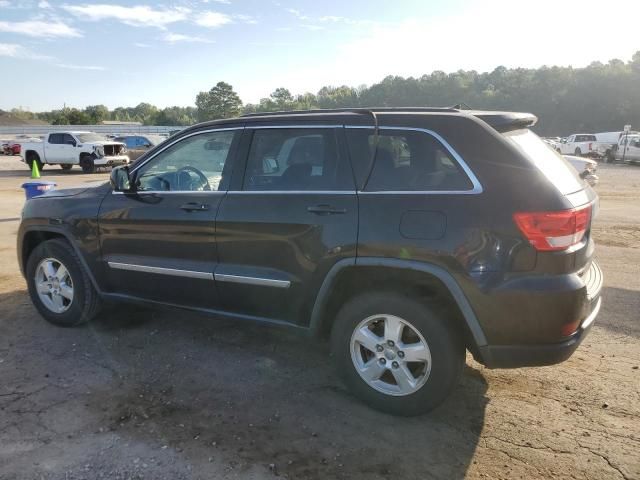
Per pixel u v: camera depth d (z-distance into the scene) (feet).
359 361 11.11
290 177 11.70
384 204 10.44
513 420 10.74
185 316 16.44
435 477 8.98
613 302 17.65
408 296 10.42
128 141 107.14
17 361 13.24
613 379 12.39
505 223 9.50
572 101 309.83
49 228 15.05
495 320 9.65
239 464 9.26
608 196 50.96
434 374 10.27
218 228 12.25
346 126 11.33
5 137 210.38
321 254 10.92
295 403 11.37
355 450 9.71
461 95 349.00
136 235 13.60
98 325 15.70
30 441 9.86
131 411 10.95
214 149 12.91
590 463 9.32
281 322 12.04
